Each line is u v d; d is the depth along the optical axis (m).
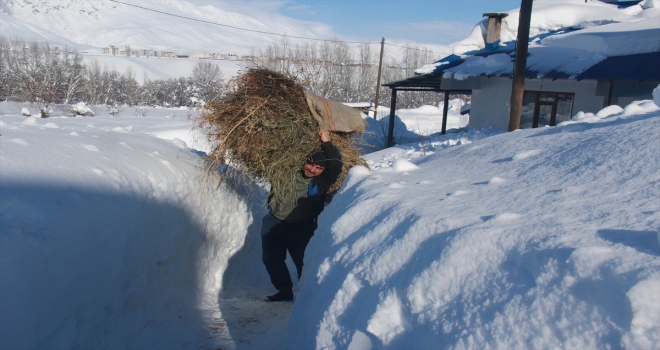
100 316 2.96
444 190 2.93
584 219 1.96
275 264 4.79
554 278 1.57
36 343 2.36
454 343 1.64
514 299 1.61
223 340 3.84
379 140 20.62
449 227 2.13
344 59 41.91
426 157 5.00
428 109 39.34
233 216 5.56
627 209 1.99
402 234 2.30
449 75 17.20
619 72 12.25
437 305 1.84
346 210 3.00
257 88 4.65
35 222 2.52
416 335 1.82
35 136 3.78
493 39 19.17
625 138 2.93
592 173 2.61
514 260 1.77
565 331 1.43
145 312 3.65
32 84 44.88
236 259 5.56
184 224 4.41
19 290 2.25
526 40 10.73
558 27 19.22
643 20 16.33
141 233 3.60
